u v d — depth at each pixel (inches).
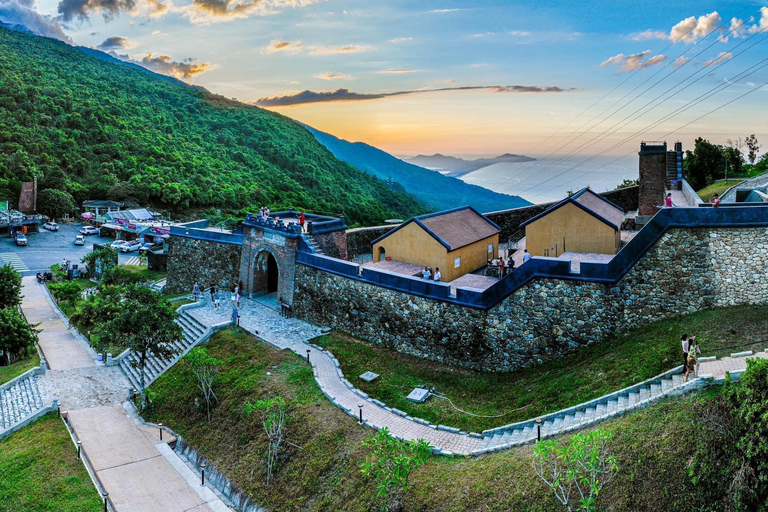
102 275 2162.9
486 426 816.3
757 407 554.6
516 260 1328.7
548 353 941.2
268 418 901.8
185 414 1055.6
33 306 1963.6
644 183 1493.6
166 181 4239.7
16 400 1160.2
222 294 1534.2
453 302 1015.0
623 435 652.7
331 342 1173.7
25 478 881.5
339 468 793.6
